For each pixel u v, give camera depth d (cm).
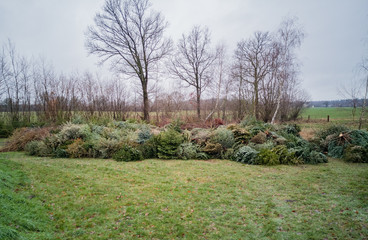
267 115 2359
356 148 930
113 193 577
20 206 442
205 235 393
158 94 2405
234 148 1060
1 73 2302
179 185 650
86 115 2125
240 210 489
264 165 892
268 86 2316
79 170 784
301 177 718
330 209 479
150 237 385
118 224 426
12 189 523
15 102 2369
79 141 1076
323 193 573
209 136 1146
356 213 455
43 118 2216
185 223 434
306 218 445
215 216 463
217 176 740
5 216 380
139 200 538
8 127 2025
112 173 761
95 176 717
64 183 629
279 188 620
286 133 1221
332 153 1048
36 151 1105
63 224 419
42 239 351
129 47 2230
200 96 2558
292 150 959
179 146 1049
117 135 1137
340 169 807
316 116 3478
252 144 1073
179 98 2459
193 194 579
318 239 372
